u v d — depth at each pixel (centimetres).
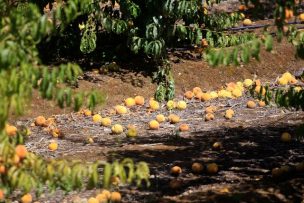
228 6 1850
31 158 454
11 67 396
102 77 1341
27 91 401
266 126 1099
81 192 758
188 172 849
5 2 464
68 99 425
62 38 1420
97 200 715
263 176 816
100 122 1149
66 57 1453
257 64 1520
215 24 1330
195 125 1134
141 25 1316
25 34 414
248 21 1622
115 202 732
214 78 1440
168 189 782
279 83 1417
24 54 401
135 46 1280
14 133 527
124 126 1130
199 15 1325
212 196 719
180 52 1516
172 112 1228
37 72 411
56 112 1183
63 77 423
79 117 1173
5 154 421
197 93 1317
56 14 442
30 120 1136
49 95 419
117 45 1465
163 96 1278
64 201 735
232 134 1055
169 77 1300
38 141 1028
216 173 841
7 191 470
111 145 1001
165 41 1338
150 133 1082
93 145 1002
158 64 1330
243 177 816
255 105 1253
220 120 1165
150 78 1370
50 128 1102
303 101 633
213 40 1208
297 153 926
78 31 1420
